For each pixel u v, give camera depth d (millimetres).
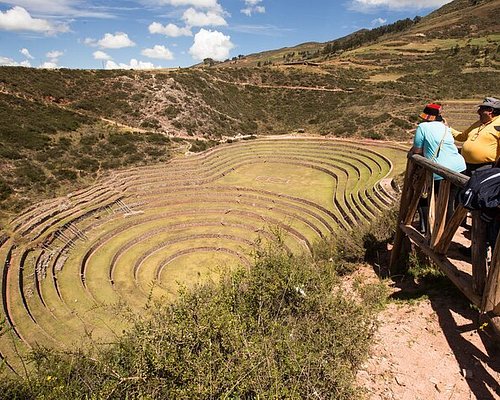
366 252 10523
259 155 57594
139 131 57188
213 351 5312
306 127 71562
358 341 5875
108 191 41250
